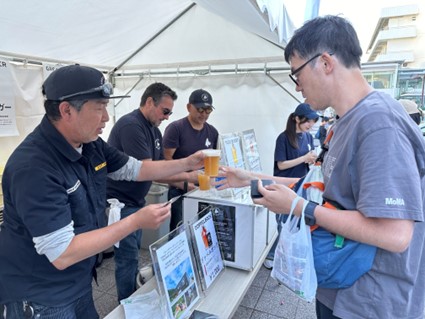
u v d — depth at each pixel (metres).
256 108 3.36
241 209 1.37
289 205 0.84
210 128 2.80
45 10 1.91
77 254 0.90
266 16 1.66
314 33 0.81
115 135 2.04
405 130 0.71
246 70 3.30
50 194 0.90
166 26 3.38
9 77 2.50
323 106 0.88
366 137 0.71
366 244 0.77
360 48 0.82
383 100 0.76
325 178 0.89
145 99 2.12
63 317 1.09
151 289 1.24
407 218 0.66
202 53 3.42
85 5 2.02
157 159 2.29
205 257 1.27
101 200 1.24
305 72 0.84
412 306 0.82
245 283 1.31
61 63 2.99
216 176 1.47
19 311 1.05
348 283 0.80
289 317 2.13
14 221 1.00
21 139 2.71
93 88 0.97
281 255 0.89
